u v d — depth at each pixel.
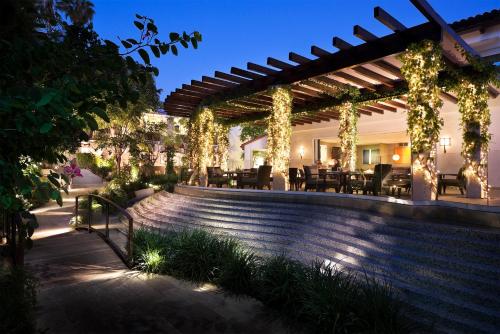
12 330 2.78
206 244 5.40
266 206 7.96
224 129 15.96
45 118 1.27
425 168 6.17
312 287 3.86
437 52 6.05
